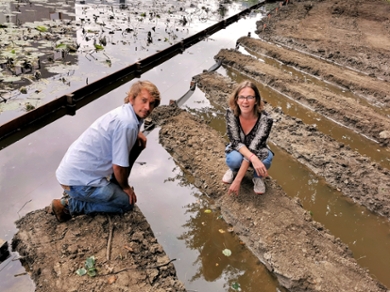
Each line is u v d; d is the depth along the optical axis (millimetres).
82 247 2619
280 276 2736
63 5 9625
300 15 11805
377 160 4652
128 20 9133
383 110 6105
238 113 3033
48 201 3236
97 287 2350
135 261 2598
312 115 5633
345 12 12367
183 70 6723
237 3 13547
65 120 4648
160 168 3908
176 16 10367
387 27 11266
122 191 2779
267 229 3053
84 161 2535
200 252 2951
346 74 7191
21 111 4551
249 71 6855
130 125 2441
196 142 4258
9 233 2834
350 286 2658
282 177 4059
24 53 6059
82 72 5809
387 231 3453
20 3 9109
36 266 2486
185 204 3436
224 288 2670
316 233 3105
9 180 3439
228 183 3467
